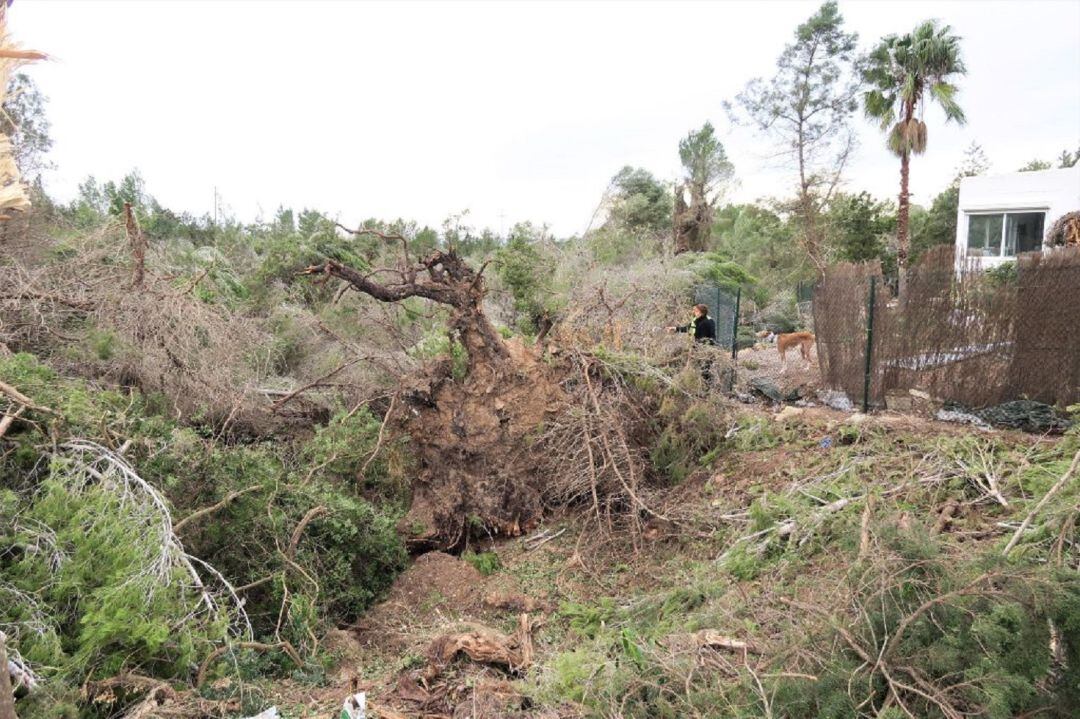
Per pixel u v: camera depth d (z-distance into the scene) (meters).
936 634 3.10
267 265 12.34
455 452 7.33
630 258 19.03
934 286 8.56
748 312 20.42
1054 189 19.92
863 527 3.94
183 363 7.23
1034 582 3.06
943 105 22.45
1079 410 6.00
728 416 8.62
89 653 3.47
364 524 6.44
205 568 5.16
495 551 7.12
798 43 30.56
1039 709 2.89
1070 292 7.48
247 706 3.84
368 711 3.75
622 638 4.20
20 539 3.99
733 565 5.44
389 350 9.45
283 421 8.39
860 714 2.93
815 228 30.44
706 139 32.25
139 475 5.18
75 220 12.23
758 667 3.48
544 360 7.82
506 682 4.14
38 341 7.20
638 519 6.67
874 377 9.27
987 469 5.80
